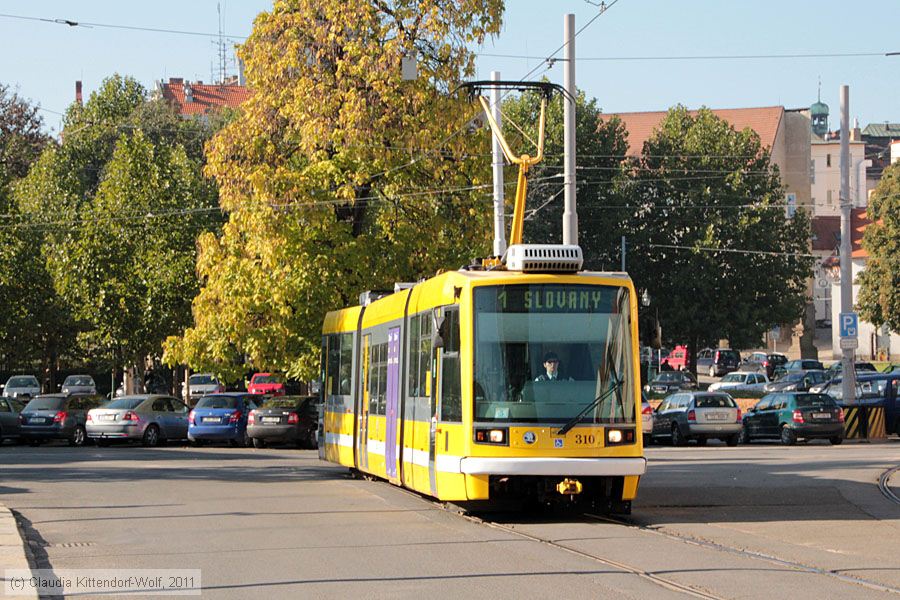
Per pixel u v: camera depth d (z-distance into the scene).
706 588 14.37
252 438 51.59
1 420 57.09
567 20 38.72
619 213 98.75
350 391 33.38
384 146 47.38
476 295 22.45
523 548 18.09
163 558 17.52
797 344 147.25
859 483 29.86
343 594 14.08
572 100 38.41
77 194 88.31
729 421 53.34
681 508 24.45
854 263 144.12
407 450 26.23
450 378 22.94
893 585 14.85
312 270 47.66
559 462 21.45
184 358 50.47
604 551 17.77
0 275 69.75
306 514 23.62
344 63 47.25
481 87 35.84
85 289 66.25
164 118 101.75
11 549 18.08
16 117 99.06
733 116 166.88
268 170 48.16
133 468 38.59
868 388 59.09
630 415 22.06
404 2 47.84
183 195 69.56
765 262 100.44
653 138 106.81
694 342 102.88
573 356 22.23
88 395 58.88
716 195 100.88
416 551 17.84
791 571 15.88
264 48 49.09
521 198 32.34
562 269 22.75
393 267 48.66
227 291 49.12
